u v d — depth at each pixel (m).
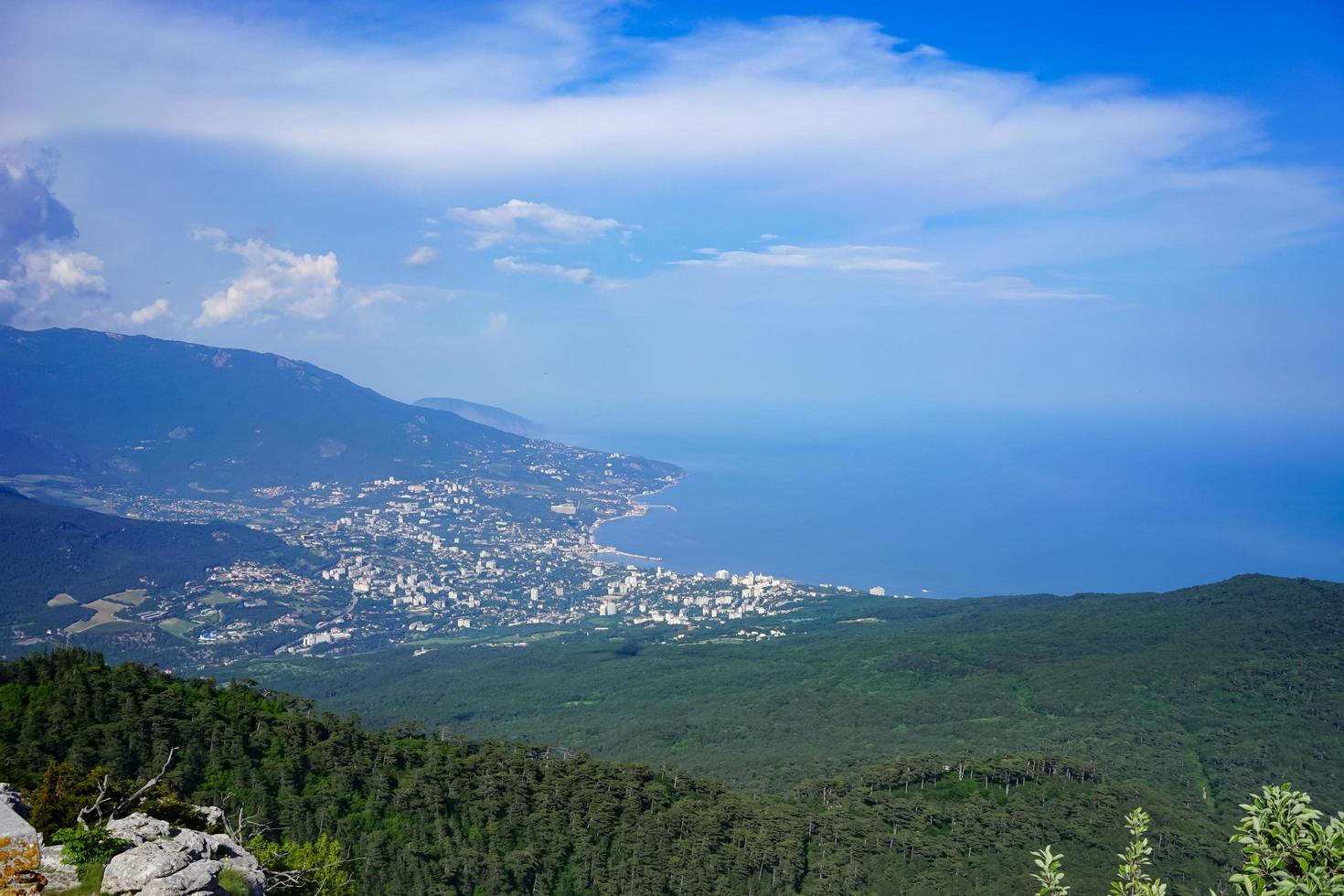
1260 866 19.98
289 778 81.12
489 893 76.62
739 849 84.94
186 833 30.45
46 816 33.22
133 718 79.44
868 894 81.06
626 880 80.00
